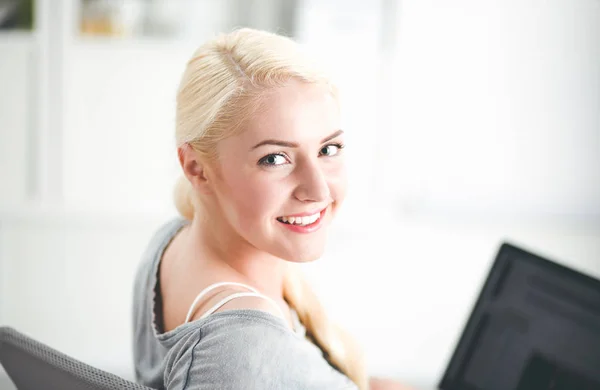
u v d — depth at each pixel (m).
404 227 3.21
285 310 0.88
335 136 0.76
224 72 0.75
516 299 1.01
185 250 0.85
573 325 0.95
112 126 2.85
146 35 2.82
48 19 2.74
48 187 2.87
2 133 2.82
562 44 3.21
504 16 3.17
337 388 0.74
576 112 3.27
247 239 0.77
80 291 2.67
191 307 0.78
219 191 0.77
